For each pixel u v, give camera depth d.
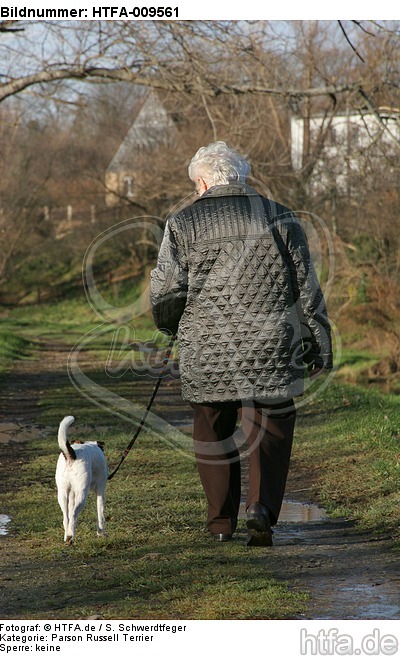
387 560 6.52
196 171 6.61
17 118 22.52
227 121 23.52
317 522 8.23
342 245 28.02
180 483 10.32
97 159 61.16
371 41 25.75
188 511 8.68
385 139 28.81
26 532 7.94
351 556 6.69
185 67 19.12
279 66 24.64
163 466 11.50
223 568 6.31
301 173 29.52
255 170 26.30
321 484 10.10
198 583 5.91
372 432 12.28
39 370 28.73
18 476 11.05
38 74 19.45
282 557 6.66
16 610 5.46
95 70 19.45
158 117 42.38
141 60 19.16
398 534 7.36
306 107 30.86
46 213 71.25
